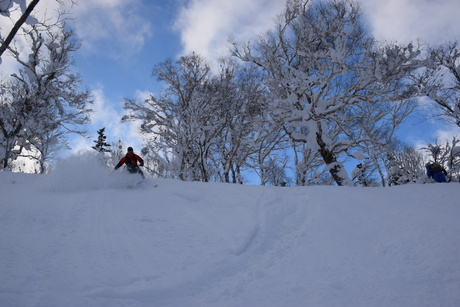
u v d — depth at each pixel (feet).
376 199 24.08
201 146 71.31
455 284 12.42
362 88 49.55
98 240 18.71
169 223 22.75
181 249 18.16
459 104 65.41
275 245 19.20
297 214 23.56
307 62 58.75
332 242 18.38
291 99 53.93
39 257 15.60
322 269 15.29
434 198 22.80
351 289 13.02
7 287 12.19
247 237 19.72
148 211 25.35
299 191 28.43
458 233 16.62
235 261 16.92
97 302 12.11
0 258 14.96
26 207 23.71
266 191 28.94
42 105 78.59
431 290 12.26
